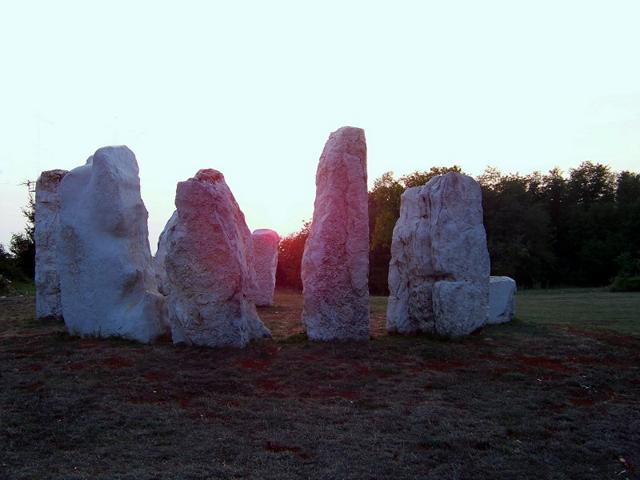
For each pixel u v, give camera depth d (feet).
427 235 38.47
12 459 19.38
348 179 35.22
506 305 43.65
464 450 20.42
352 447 20.47
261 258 58.54
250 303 36.22
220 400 25.13
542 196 164.45
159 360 30.42
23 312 52.85
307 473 18.44
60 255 37.50
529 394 26.71
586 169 168.76
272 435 21.44
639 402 26.27
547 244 141.08
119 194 36.22
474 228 38.78
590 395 27.12
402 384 27.78
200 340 33.12
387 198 126.72
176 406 24.45
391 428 22.31
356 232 35.19
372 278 122.31
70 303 37.11
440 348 33.99
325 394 26.37
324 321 35.27
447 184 38.29
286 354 32.17
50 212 47.01
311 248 36.01
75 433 21.52
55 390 26.12
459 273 37.68
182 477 17.88
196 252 33.01
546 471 19.02
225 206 33.68
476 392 26.86
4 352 33.09
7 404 24.49
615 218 142.41
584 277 140.26
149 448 20.26
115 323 35.55
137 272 36.32
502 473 18.72
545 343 36.14
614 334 39.78
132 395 25.48
